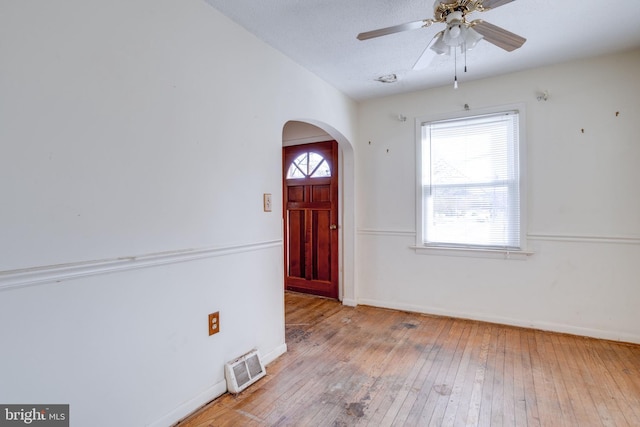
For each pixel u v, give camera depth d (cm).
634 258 271
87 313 143
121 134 155
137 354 162
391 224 372
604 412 183
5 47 120
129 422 158
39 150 128
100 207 147
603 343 272
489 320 325
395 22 221
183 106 184
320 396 203
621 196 273
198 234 193
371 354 260
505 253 315
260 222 241
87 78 143
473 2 163
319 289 427
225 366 210
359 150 389
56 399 133
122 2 156
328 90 328
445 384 214
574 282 291
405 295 368
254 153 235
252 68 233
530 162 304
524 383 213
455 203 339
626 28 232
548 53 270
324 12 208
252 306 234
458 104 334
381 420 179
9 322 121
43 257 130
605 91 276
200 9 194
